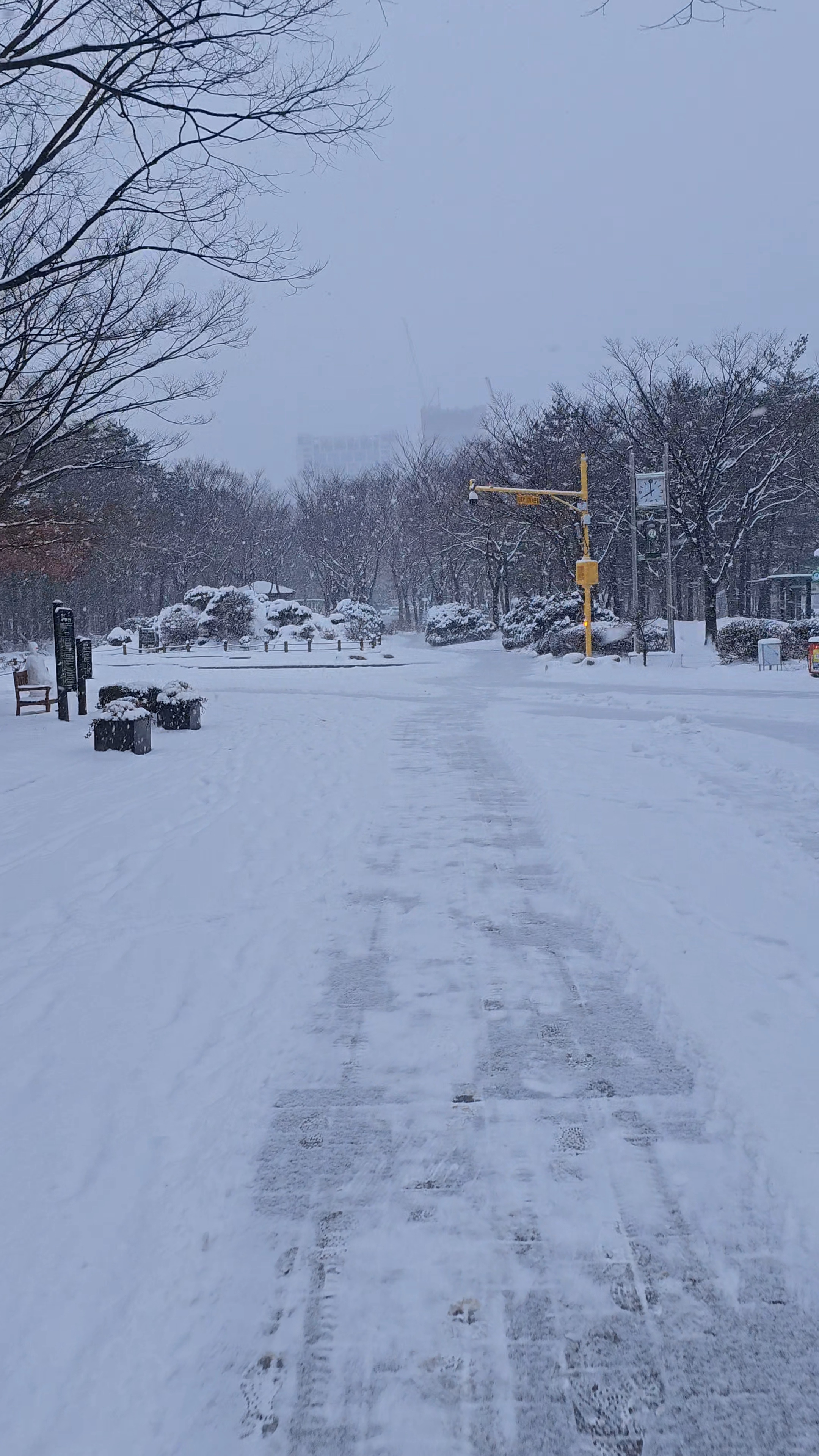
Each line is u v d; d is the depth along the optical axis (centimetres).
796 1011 426
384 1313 253
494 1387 229
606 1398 225
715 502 4319
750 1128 331
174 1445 214
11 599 6919
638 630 3400
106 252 1288
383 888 648
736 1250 274
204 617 5541
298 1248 279
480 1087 374
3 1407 224
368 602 8219
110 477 2723
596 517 4538
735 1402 223
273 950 536
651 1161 320
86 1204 301
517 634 5188
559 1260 271
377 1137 339
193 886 670
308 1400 226
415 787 1016
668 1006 436
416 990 474
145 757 1327
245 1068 393
